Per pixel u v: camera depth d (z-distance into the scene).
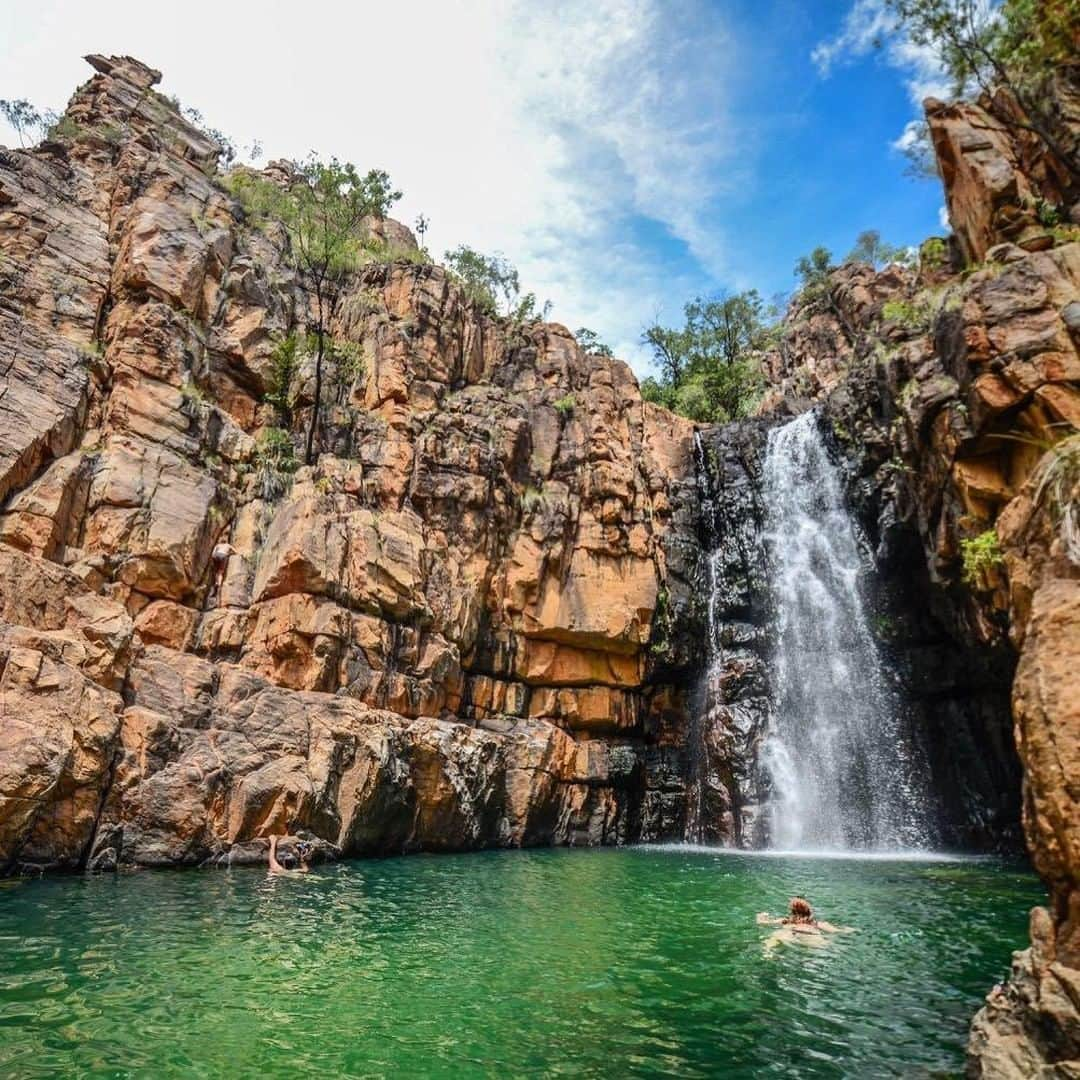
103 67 39.09
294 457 30.39
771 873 20.89
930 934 13.02
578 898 16.70
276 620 24.77
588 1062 7.55
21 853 16.05
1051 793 5.89
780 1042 8.09
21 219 28.39
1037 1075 5.47
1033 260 18.00
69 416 24.77
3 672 16.64
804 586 32.72
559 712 32.81
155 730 18.84
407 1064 7.42
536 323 42.69
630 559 34.53
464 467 32.31
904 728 28.98
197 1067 7.16
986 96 23.91
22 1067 6.99
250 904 14.53
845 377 32.66
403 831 24.42
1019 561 9.89
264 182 42.31
